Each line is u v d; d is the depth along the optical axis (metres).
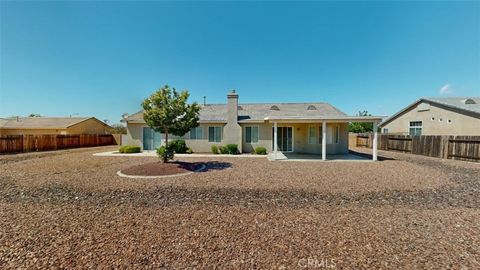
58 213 5.16
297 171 10.30
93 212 5.23
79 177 9.02
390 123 28.48
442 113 21.88
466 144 14.44
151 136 19.08
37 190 7.16
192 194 6.71
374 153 13.88
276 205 5.76
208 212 5.23
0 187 7.53
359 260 3.22
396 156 17.06
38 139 21.27
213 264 3.12
